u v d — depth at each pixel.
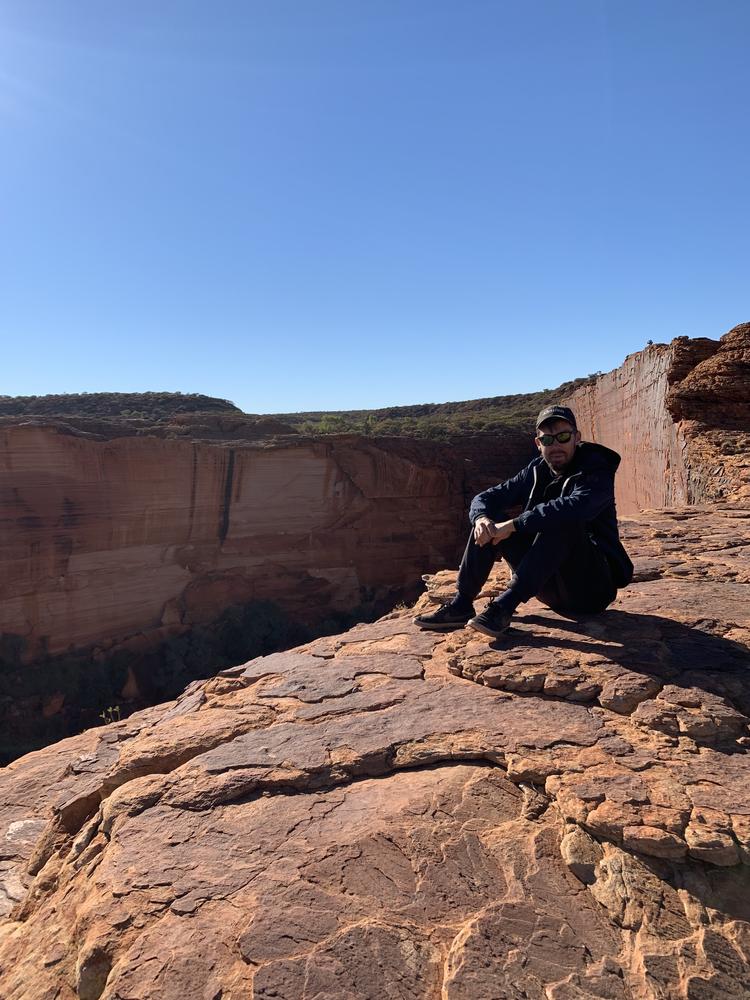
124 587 35.53
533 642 3.64
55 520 33.06
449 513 47.06
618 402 23.38
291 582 41.47
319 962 1.75
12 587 32.03
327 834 2.26
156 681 34.75
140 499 35.66
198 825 2.40
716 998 1.65
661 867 2.02
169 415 54.91
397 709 3.08
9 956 2.34
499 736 2.72
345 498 43.41
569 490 3.68
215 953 1.82
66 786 4.29
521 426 57.16
